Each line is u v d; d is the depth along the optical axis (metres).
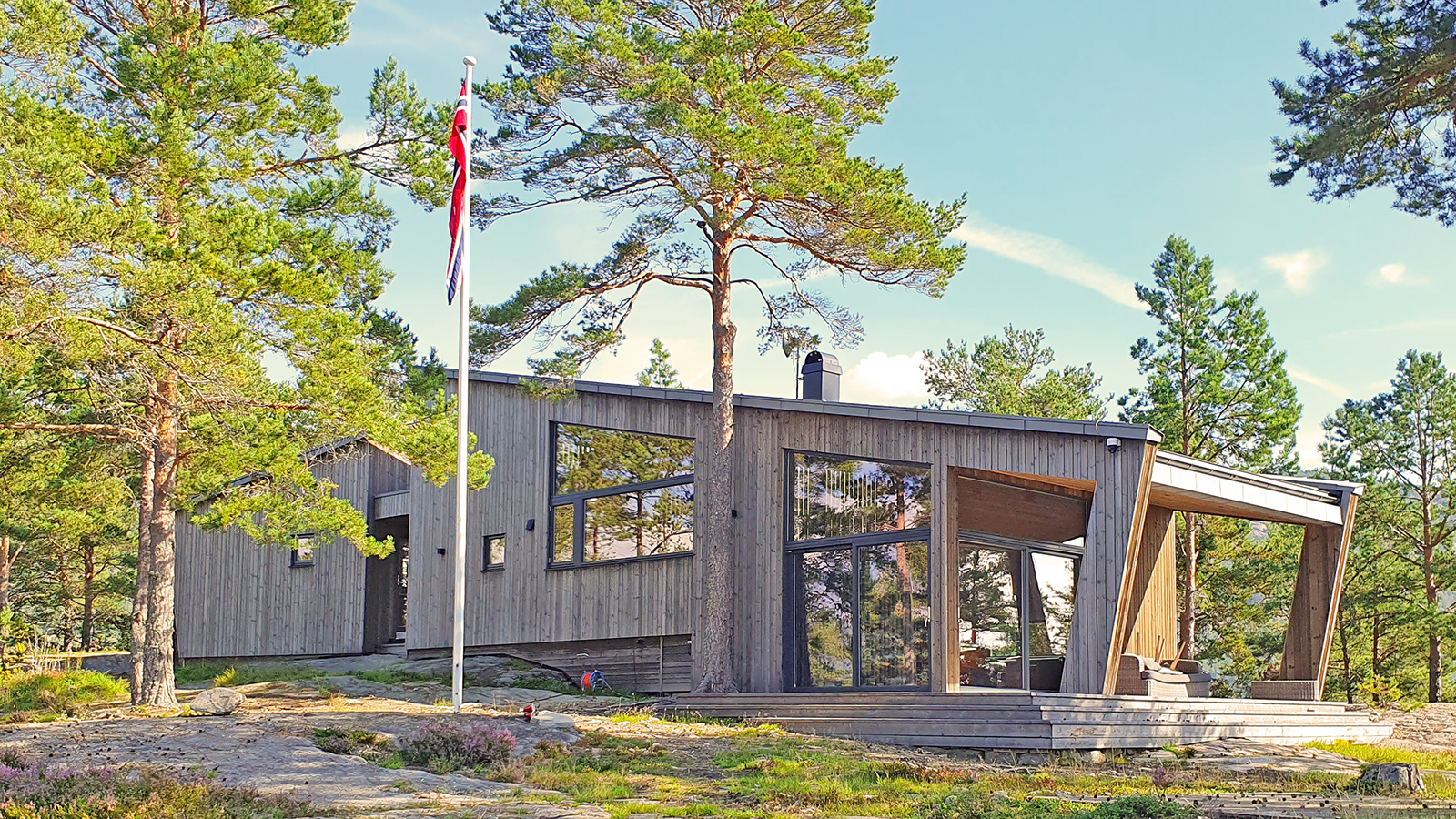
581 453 21.50
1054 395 34.28
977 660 16.50
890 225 17.81
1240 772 12.71
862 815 9.66
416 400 17.48
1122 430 14.61
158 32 15.41
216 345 14.48
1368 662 35.62
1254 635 34.31
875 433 17.20
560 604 21.23
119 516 34.12
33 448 22.38
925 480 16.62
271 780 10.78
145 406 16.42
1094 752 13.95
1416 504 32.72
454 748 12.33
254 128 15.52
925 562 16.48
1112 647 14.51
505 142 18.69
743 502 18.81
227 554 27.64
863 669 16.97
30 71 15.27
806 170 17.06
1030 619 17.22
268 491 17.59
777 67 19.08
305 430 17.11
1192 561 30.08
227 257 14.89
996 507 17.02
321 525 17.14
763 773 12.05
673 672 19.52
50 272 13.75
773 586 18.11
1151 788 11.38
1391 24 13.54
